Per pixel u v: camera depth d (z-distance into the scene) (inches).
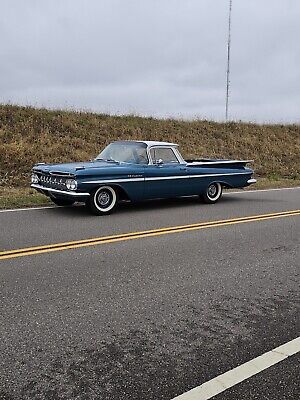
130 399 114.5
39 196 447.5
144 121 1021.2
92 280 201.3
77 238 278.5
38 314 163.6
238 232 310.3
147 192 390.3
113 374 125.9
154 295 185.6
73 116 917.8
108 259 234.7
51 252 244.8
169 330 154.0
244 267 228.2
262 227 330.0
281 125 1230.9
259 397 116.0
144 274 211.9
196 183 424.8
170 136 971.9
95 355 136.0
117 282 199.8
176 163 413.4
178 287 195.8
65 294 183.6
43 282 197.0
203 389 119.2
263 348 142.6
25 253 241.4
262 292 192.9
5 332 149.1
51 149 724.0
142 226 320.5
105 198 366.3
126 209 395.9
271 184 649.0
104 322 158.9
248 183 468.8
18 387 118.6
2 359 132.3
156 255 245.3
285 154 1045.2
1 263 222.7
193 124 1075.9
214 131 1063.6
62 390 117.6
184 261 235.3
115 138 876.0
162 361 133.4
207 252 255.0
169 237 288.4
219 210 401.7
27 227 309.6
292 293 192.4
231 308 174.4
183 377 125.0
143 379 123.6
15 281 197.3
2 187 529.3
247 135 1096.2
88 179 353.4
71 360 132.7
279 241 286.8
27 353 136.1
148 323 159.2
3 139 721.6
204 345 143.9
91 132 869.8
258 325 159.6
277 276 215.3
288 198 498.6
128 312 167.9
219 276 212.5
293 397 116.1
